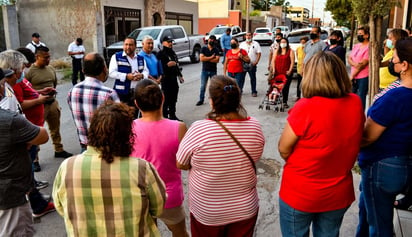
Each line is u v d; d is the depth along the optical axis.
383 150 2.35
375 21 4.29
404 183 2.33
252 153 2.26
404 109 2.23
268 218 3.81
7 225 2.64
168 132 2.59
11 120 2.46
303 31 13.65
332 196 2.20
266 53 22.12
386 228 2.53
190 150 2.21
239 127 2.22
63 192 1.80
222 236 2.44
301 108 2.14
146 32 15.29
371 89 4.46
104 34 19.02
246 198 2.33
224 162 2.20
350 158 2.19
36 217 3.85
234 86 2.22
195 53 17.98
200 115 7.90
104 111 1.81
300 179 2.22
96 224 1.79
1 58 3.32
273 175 4.86
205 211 2.30
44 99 4.10
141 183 1.80
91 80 3.50
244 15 47.78
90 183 1.77
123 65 5.19
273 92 7.97
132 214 1.79
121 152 1.80
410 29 6.49
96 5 18.38
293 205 2.27
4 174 2.54
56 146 5.52
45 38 20.09
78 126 3.60
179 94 10.25
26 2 20.03
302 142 2.16
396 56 2.28
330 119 2.09
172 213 2.73
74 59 11.90
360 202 3.04
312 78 2.13
